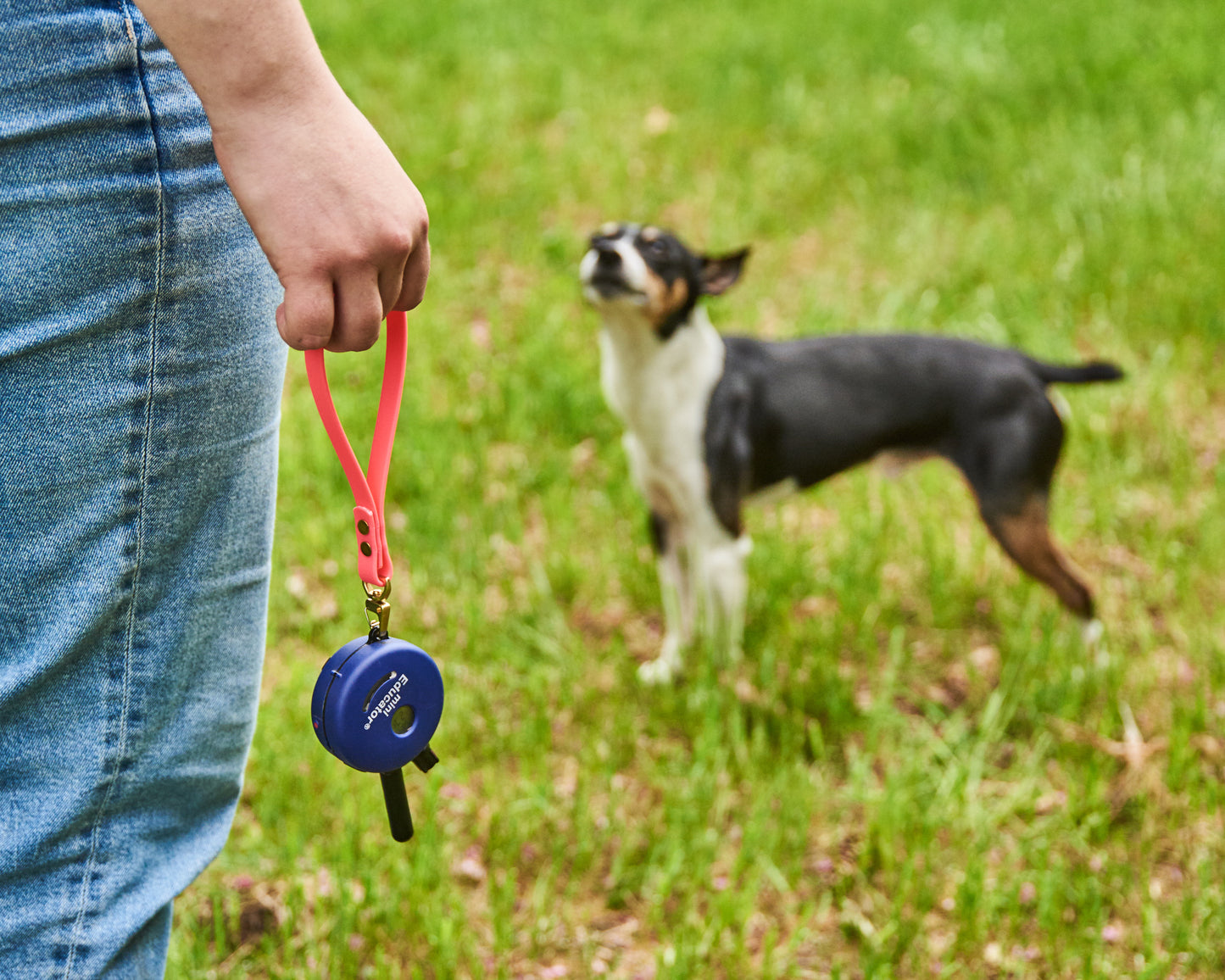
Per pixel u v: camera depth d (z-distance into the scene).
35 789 1.24
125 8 1.06
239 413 1.27
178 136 1.13
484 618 3.53
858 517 4.00
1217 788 2.82
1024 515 3.34
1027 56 8.12
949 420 3.41
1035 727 3.15
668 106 7.66
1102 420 4.43
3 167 1.04
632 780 2.99
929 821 2.72
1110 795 2.90
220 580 1.32
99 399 1.14
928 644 3.55
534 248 5.88
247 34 1.02
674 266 3.13
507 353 4.95
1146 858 2.69
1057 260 5.58
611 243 3.07
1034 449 3.33
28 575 1.17
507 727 3.13
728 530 3.29
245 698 1.41
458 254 5.77
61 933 1.27
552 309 5.26
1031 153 6.67
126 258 1.12
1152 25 8.65
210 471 1.26
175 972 2.23
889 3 9.58
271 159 1.05
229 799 1.46
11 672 1.18
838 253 5.95
